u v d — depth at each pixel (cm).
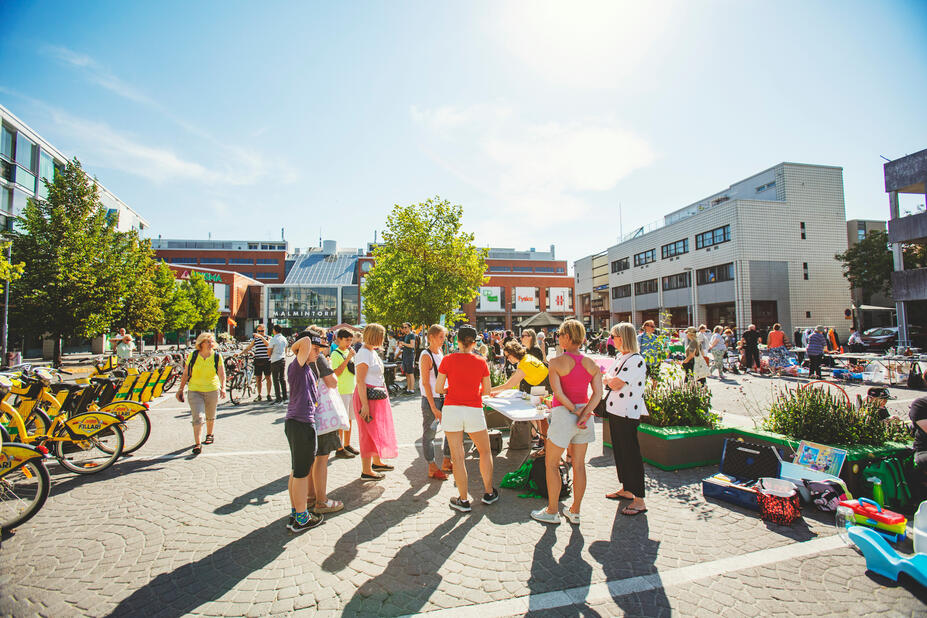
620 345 421
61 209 1767
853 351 1686
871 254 2684
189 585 283
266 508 411
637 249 4094
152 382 609
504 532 357
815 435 471
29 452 393
